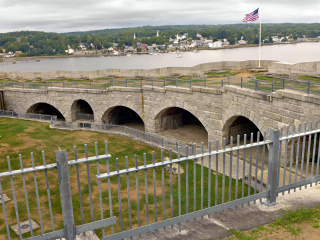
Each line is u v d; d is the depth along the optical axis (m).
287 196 10.39
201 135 43.53
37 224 20.50
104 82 49.09
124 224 20.81
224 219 9.28
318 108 23.16
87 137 41.28
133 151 36.25
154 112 43.97
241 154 33.50
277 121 27.48
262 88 29.09
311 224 8.77
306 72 36.75
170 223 8.74
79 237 8.38
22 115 57.47
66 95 51.88
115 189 26.08
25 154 34.19
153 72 51.78
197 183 27.12
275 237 8.32
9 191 25.02
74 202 23.92
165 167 30.56
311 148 27.45
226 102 34.06
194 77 46.19
